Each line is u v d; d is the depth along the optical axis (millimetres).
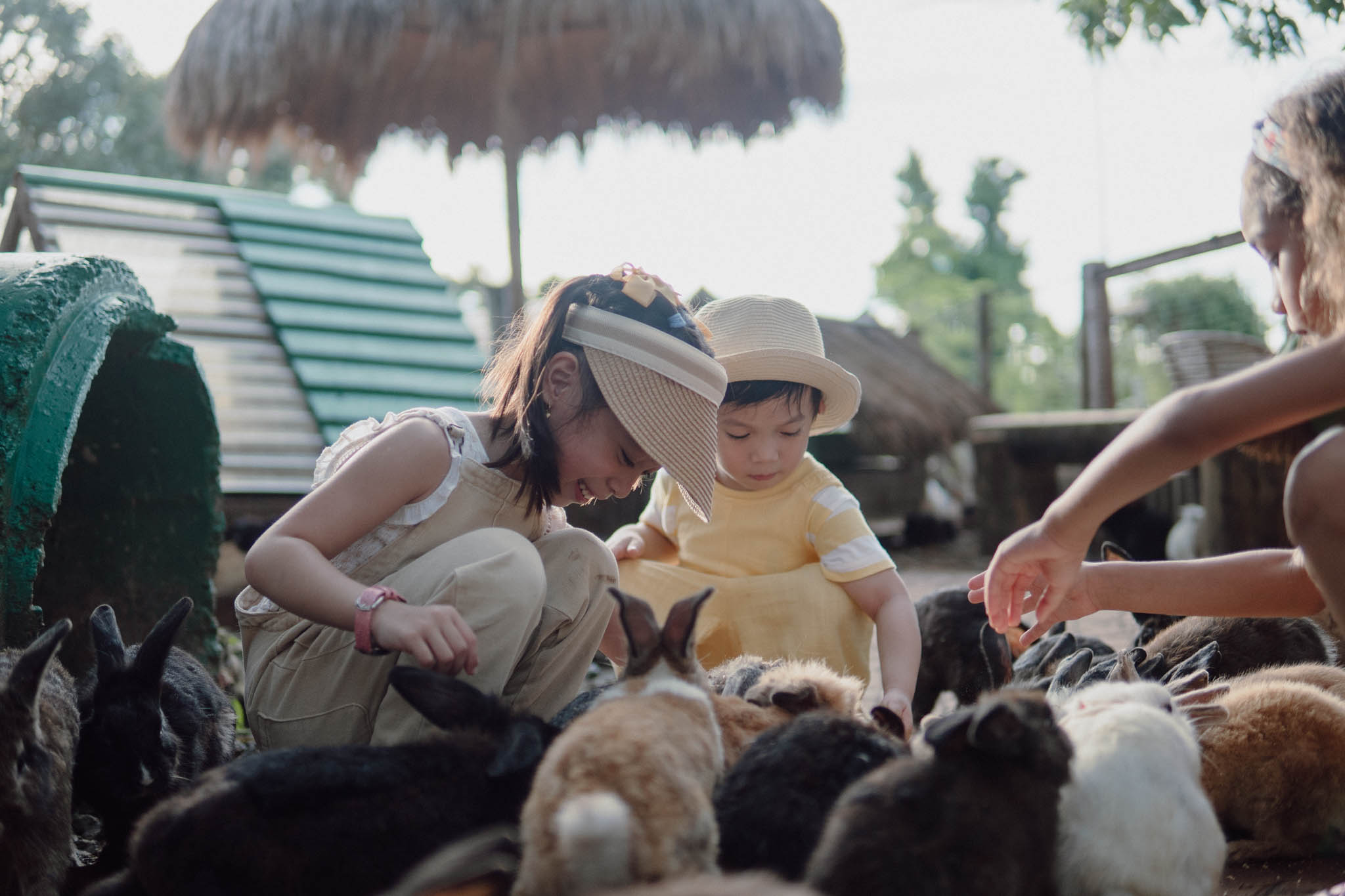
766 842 2160
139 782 2658
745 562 4074
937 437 15570
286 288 9469
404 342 9602
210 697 3234
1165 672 4012
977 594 3312
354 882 2125
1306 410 2285
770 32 9906
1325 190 2463
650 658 2402
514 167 11664
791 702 2594
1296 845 2918
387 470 2930
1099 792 2219
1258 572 3207
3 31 23094
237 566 7449
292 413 8469
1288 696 3006
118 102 23562
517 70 11047
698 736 2199
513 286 11945
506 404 3141
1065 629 4520
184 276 9305
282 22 9609
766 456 3938
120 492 4309
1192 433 2375
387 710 2854
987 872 1956
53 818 2531
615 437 2992
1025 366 42188
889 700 3375
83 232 9273
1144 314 18844
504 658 2863
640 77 11289
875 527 15523
